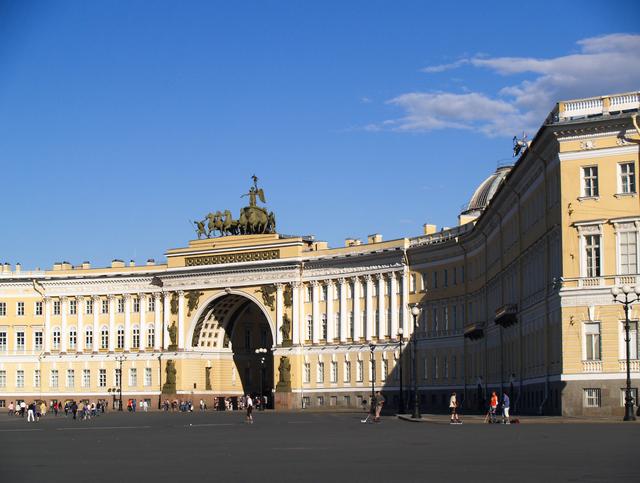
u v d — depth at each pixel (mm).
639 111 72250
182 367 152250
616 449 41031
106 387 158250
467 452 42000
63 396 160500
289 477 33031
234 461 40594
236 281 149875
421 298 131625
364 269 138500
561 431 55250
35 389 162375
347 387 139250
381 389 135375
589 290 72500
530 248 86188
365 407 132375
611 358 71562
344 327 140500
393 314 134625
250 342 161625
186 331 153500
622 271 72062
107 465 39812
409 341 129250
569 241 73562
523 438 50156
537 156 81000
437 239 130000
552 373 77125
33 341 163125
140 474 35344
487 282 111438
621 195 72312
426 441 51094
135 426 88438
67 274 161375
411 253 132875
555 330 76188
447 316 127062
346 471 34719
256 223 152125
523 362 89938
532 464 35375
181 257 155125
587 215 73125
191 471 36156
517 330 93312
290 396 143500
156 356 154750
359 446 48688
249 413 93062
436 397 127688
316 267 144250
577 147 73750
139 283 158000
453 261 126375
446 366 126500
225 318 156625
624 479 30172
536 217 84500
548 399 77875
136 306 158250
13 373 163375
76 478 34125
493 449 43219
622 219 71938
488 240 111625
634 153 72250
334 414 117938
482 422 74438
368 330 137625
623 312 71438
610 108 73312
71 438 65312
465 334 118188
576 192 73625
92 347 159750
